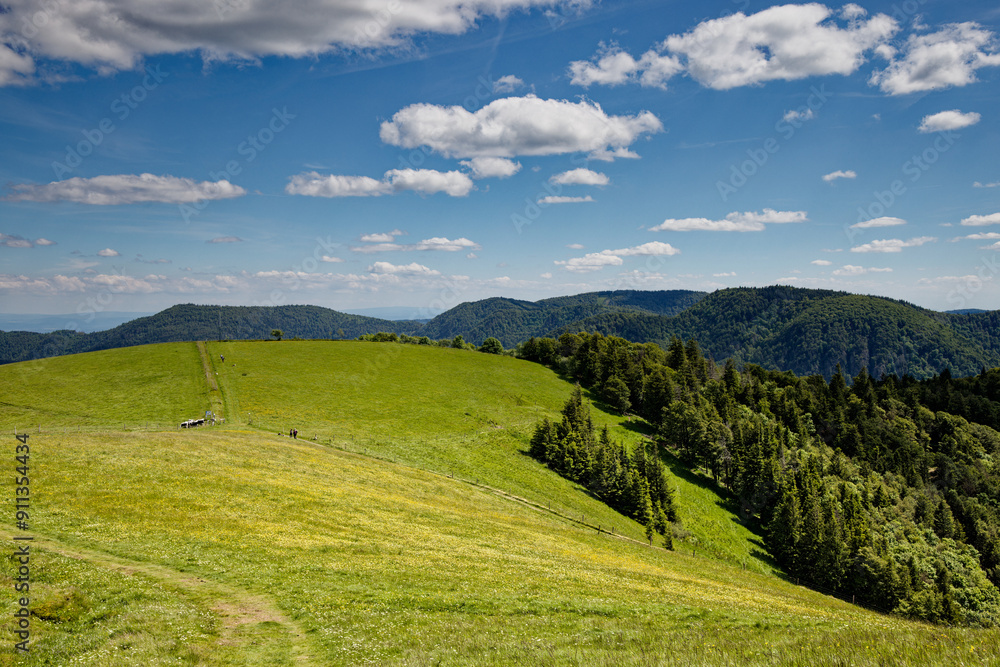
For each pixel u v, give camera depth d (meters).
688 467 106.75
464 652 15.95
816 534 73.38
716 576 46.41
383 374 117.12
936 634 15.94
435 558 30.97
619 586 30.52
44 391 87.94
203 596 20.64
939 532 91.81
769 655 13.84
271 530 31.06
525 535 44.38
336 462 56.19
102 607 17.69
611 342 174.88
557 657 15.15
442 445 81.25
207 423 73.94
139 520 28.97
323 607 20.67
